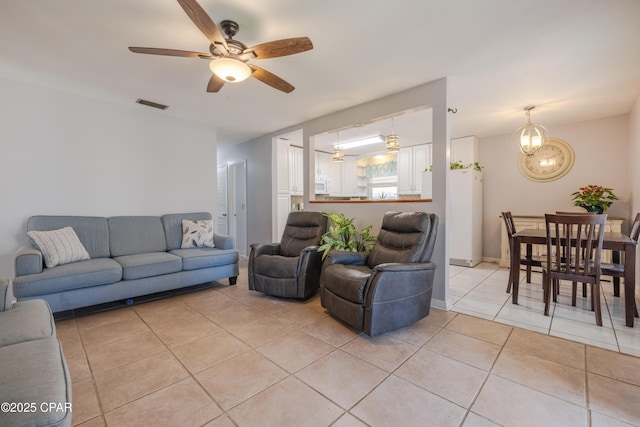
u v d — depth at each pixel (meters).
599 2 1.74
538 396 1.53
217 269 3.43
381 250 2.77
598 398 1.51
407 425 1.34
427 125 4.45
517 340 2.16
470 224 4.68
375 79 2.82
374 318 2.13
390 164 6.87
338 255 2.78
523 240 2.94
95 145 3.36
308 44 1.79
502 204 5.05
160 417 1.39
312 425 1.34
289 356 1.95
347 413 1.42
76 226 3.03
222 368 1.81
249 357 1.93
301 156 5.68
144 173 3.75
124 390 1.59
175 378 1.70
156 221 3.65
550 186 4.60
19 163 2.90
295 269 2.96
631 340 2.12
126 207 3.60
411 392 1.57
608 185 4.12
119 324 2.44
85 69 2.63
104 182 3.43
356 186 7.04
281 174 5.19
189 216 3.94
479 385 1.63
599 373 1.73
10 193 2.86
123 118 3.56
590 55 2.36
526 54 2.36
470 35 2.09
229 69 1.94
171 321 2.51
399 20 1.92
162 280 3.00
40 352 1.13
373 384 1.65
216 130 4.71
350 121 3.66
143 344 2.10
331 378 1.70
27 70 2.65
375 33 2.07
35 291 2.30
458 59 2.44
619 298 3.07
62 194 3.15
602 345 2.06
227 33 1.96
